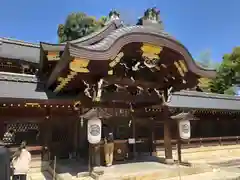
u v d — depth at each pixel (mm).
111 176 7270
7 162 4512
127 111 12086
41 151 10641
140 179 7477
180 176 8039
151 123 13289
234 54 31516
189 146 15312
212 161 12961
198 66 8992
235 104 17969
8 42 14953
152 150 13172
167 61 8922
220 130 16891
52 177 9062
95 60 6918
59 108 11133
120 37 7246
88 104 8289
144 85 9328
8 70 13859
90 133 7434
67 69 7438
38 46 15930
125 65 8477
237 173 8875
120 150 10539
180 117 9453
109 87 9148
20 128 10352
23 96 9797
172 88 10117
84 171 8367
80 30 32500
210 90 33750
